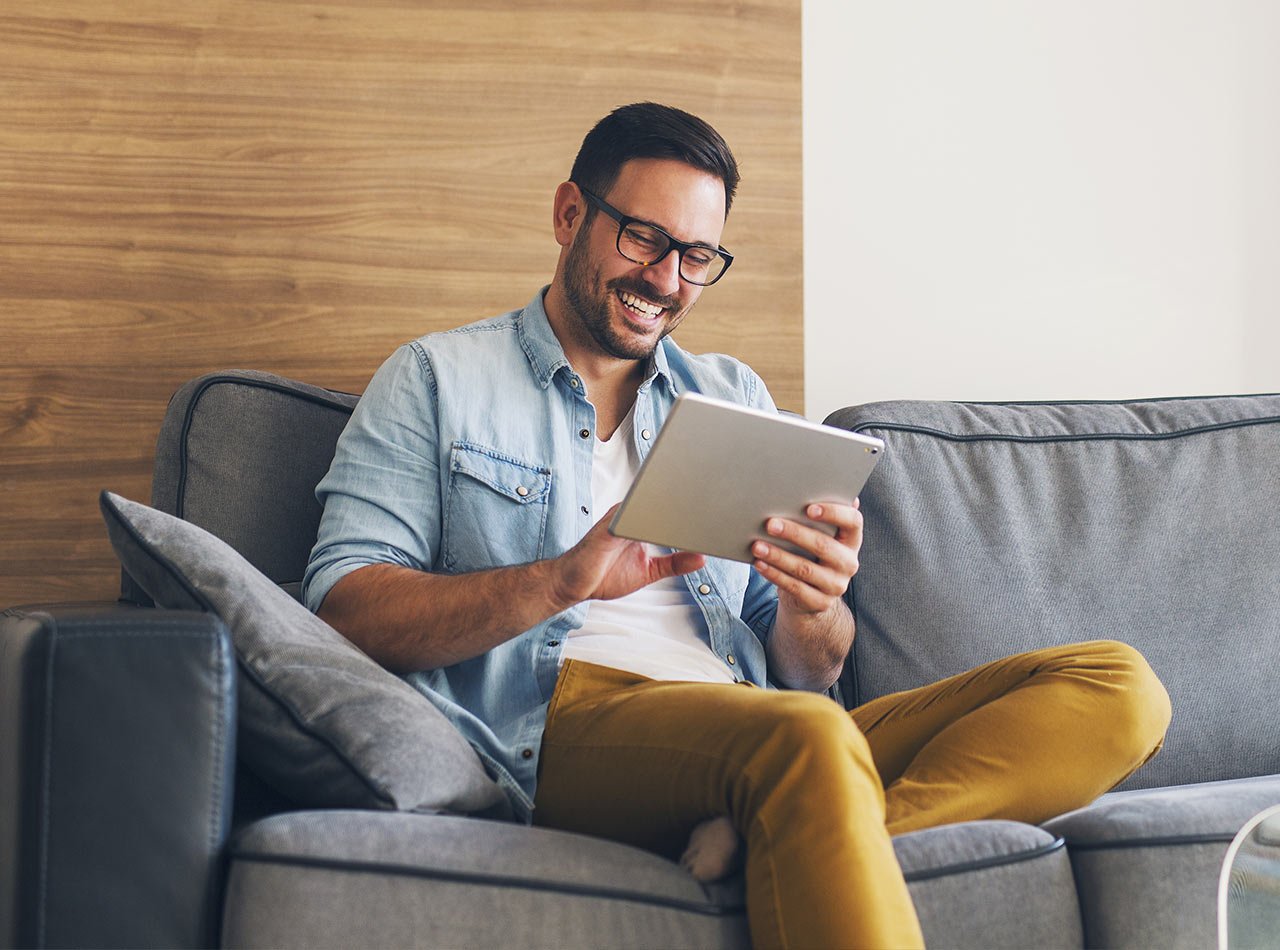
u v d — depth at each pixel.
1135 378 2.26
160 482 1.55
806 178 2.12
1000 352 2.20
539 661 1.35
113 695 0.93
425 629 1.27
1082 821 1.14
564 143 2.02
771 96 2.10
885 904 0.91
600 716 1.21
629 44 2.04
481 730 1.27
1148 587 1.71
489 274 2.00
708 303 2.06
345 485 1.40
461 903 0.93
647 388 1.54
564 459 1.46
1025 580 1.70
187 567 1.16
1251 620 1.72
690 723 1.09
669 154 1.47
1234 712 1.69
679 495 1.15
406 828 0.96
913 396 2.16
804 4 2.13
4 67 1.86
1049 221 2.22
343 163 1.96
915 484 1.73
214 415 1.55
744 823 0.99
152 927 0.92
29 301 1.86
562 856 0.97
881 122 2.16
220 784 0.96
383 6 1.97
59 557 1.86
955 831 1.07
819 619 1.46
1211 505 1.77
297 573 1.55
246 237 1.93
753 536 1.23
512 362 1.50
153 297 1.90
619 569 1.28
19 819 0.91
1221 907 0.92
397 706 1.09
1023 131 2.22
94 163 1.89
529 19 2.01
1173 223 2.27
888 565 1.69
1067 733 1.22
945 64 2.19
